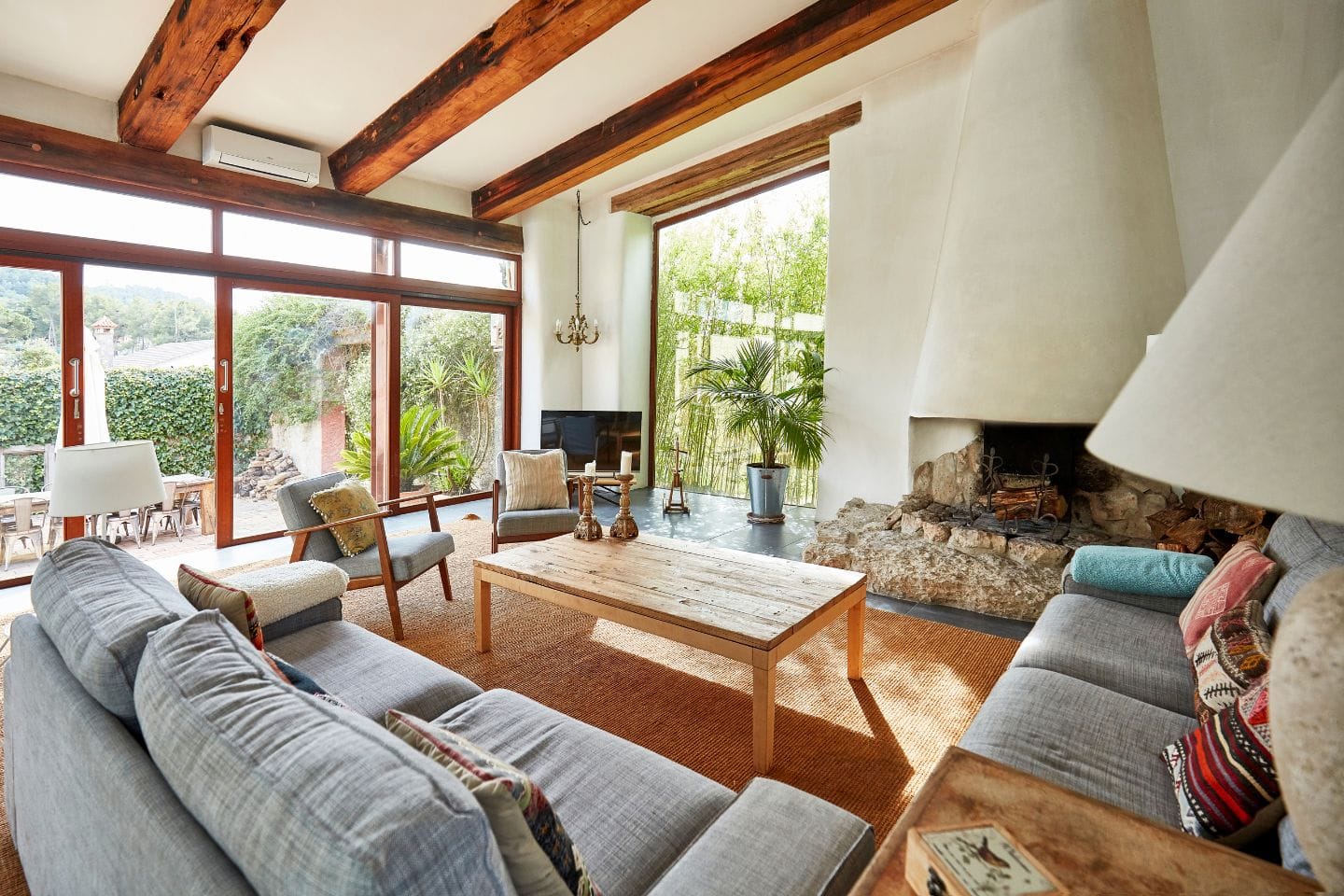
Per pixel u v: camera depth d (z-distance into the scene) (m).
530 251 6.74
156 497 2.38
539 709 1.63
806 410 5.16
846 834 1.11
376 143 4.61
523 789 0.86
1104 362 3.47
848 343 5.09
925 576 3.56
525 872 0.84
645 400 7.07
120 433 4.34
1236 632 1.62
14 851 1.73
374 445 5.75
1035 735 1.53
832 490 5.26
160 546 4.57
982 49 3.95
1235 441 0.36
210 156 4.50
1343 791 0.50
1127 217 3.48
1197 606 2.00
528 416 6.84
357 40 3.69
